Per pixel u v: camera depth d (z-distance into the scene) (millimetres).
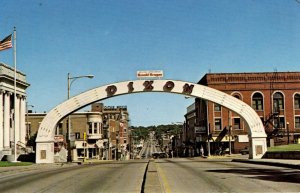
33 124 91438
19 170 33312
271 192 14773
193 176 22766
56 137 57938
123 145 132500
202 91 52250
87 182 20625
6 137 63500
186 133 118438
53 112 50375
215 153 77875
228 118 80938
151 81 51469
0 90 62750
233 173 24375
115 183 19797
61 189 17500
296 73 82500
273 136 79125
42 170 34312
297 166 28109
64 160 59938
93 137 91562
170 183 18766
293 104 81875
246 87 82250
